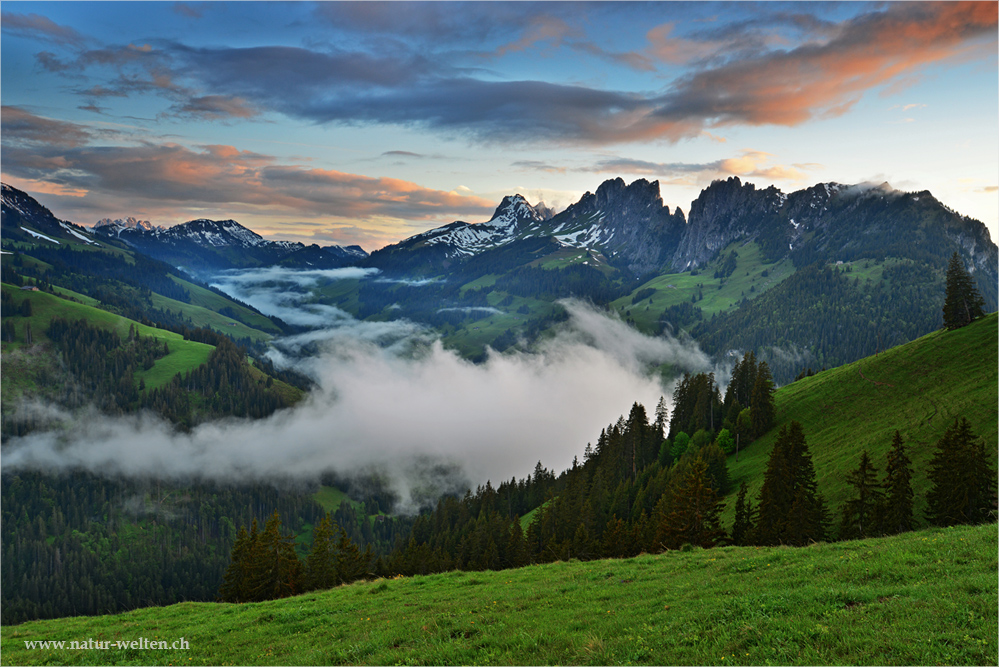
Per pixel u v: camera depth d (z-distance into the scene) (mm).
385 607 29328
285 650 24484
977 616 16016
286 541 64188
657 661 16766
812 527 56844
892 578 20984
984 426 70312
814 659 15094
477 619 23703
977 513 50375
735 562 28766
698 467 59438
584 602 24844
